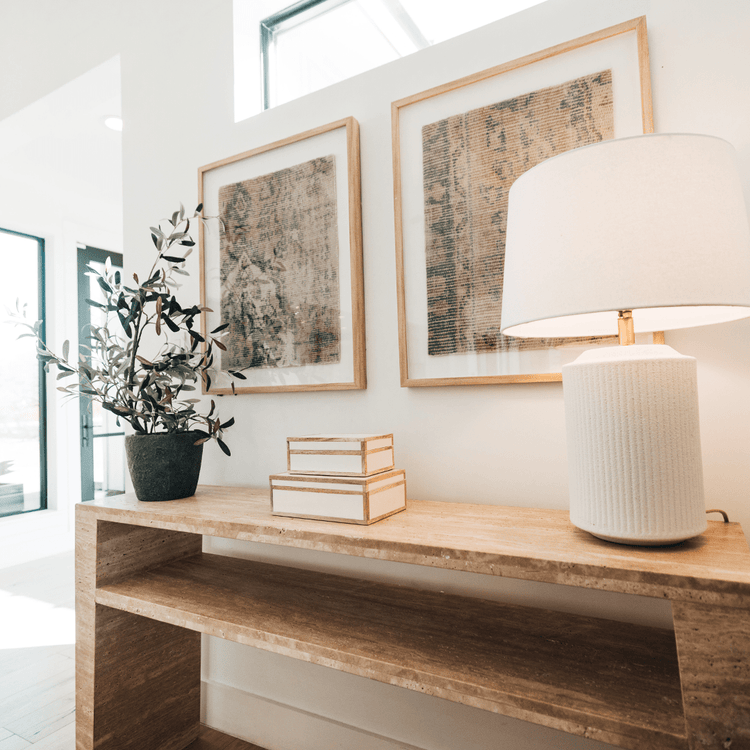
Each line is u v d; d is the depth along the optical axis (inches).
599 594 41.6
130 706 51.2
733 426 38.6
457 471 48.6
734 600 24.6
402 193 51.2
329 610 41.9
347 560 52.4
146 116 70.7
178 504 48.8
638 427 28.8
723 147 27.1
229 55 64.0
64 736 56.5
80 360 55.3
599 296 26.1
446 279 48.8
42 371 132.7
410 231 50.6
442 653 34.0
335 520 39.3
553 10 45.6
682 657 25.5
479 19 60.0
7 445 125.2
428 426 50.0
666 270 25.2
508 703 28.9
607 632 37.4
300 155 57.3
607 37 42.4
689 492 28.8
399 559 33.4
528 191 29.9
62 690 66.1
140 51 72.1
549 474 44.7
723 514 35.9
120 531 50.7
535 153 45.2
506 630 37.9
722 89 39.5
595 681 30.4
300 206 57.1
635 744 26.0
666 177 25.9
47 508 131.8
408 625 38.8
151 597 45.4
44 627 85.4
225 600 44.5
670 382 28.8
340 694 51.6
